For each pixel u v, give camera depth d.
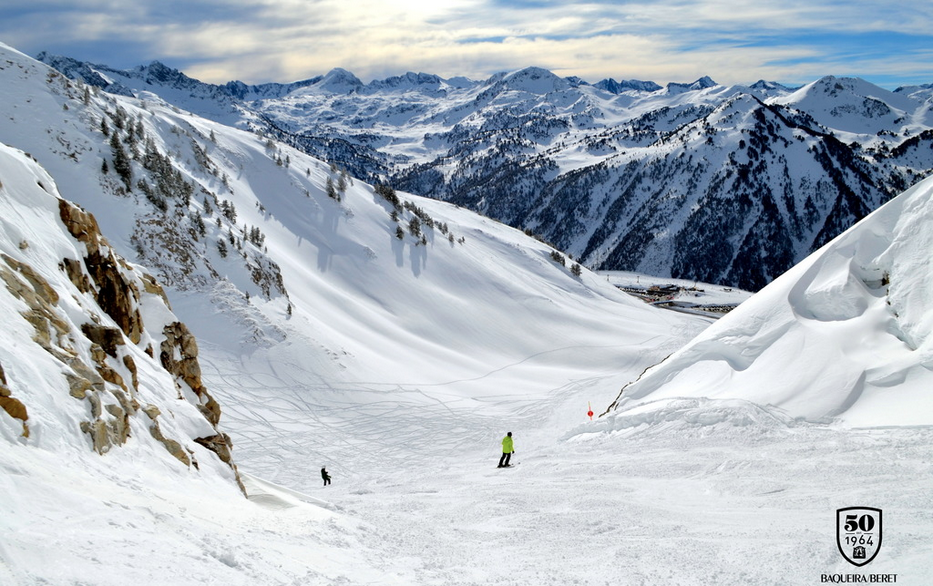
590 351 74.69
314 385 46.69
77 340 10.28
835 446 17.00
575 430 26.08
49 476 6.84
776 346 24.75
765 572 8.74
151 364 13.63
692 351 27.83
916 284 22.59
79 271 12.39
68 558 5.40
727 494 14.18
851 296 24.44
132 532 6.52
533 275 101.81
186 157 78.00
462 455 38.75
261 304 51.91
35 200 12.36
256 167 89.62
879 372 20.64
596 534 11.66
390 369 54.81
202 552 6.84
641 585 8.52
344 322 62.69
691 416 22.02
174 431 11.88
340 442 39.81
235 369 45.09
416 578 8.63
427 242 91.94
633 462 18.66
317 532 10.34
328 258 78.94
